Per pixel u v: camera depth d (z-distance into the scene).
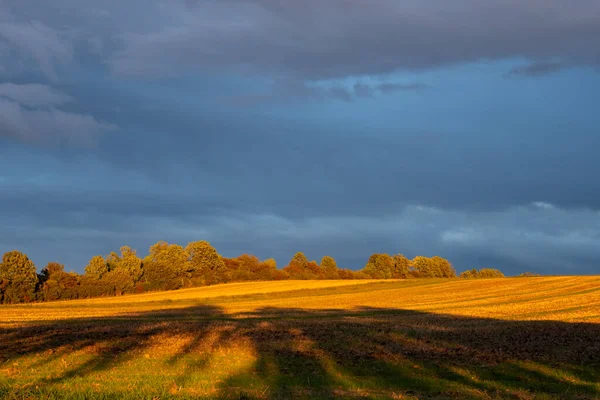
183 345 24.88
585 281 79.06
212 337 27.48
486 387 16.55
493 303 55.50
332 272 148.12
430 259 171.88
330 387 16.39
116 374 18.23
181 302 73.62
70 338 27.50
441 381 17.22
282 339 26.41
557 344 24.12
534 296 61.75
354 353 22.19
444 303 58.97
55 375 18.11
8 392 14.20
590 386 16.64
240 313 52.38
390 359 20.83
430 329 30.31
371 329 30.70
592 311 41.22
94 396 14.07
